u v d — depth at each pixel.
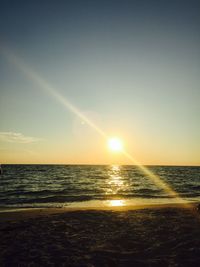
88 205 19.52
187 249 7.39
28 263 6.47
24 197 25.97
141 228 9.95
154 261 6.51
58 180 52.53
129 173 88.50
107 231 9.52
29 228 9.96
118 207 16.67
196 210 14.62
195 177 69.31
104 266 6.27
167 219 11.68
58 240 8.39
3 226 10.32
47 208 16.91
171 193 30.03
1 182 46.47
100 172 90.88
